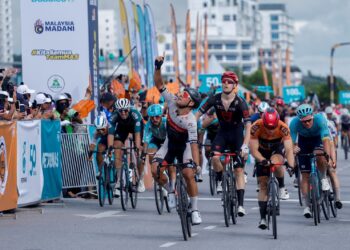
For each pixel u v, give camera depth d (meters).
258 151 18.22
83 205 24.81
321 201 20.34
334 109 66.88
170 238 17.44
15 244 16.53
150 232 18.48
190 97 17.59
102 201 24.38
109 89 33.22
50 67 31.17
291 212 22.58
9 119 22.31
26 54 31.23
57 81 31.17
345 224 19.84
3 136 20.86
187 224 17.44
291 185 32.56
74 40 31.06
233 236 17.72
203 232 18.42
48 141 24.53
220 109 20.27
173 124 17.75
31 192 23.08
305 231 18.55
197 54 76.31
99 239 17.30
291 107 49.00
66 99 27.05
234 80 20.11
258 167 17.97
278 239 17.19
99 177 24.42
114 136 24.14
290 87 79.62
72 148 26.30
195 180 17.69
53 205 24.55
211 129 28.00
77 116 27.08
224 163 19.61
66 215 22.02
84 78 31.06
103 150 25.48
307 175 20.12
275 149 18.59
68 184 26.16
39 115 25.06
